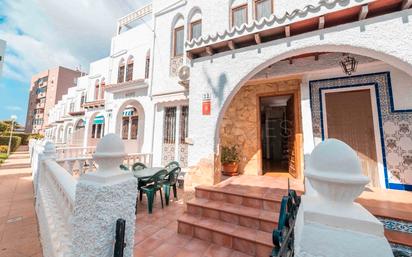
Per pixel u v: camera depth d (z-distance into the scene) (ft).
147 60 37.11
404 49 11.28
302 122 20.43
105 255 4.54
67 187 7.88
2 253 11.00
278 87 23.04
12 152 75.56
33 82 200.64
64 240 6.91
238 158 24.47
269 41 15.44
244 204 15.03
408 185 15.92
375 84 17.72
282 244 6.07
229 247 12.46
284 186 17.56
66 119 81.66
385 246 2.65
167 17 32.09
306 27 14.33
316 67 19.12
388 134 16.92
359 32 12.42
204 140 17.85
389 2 11.57
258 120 23.95
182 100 29.66
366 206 12.53
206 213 15.03
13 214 16.43
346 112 18.86
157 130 32.24
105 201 4.58
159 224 15.83
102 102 45.32
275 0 21.18
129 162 30.40
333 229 2.89
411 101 16.25
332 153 3.16
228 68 17.19
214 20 24.13
